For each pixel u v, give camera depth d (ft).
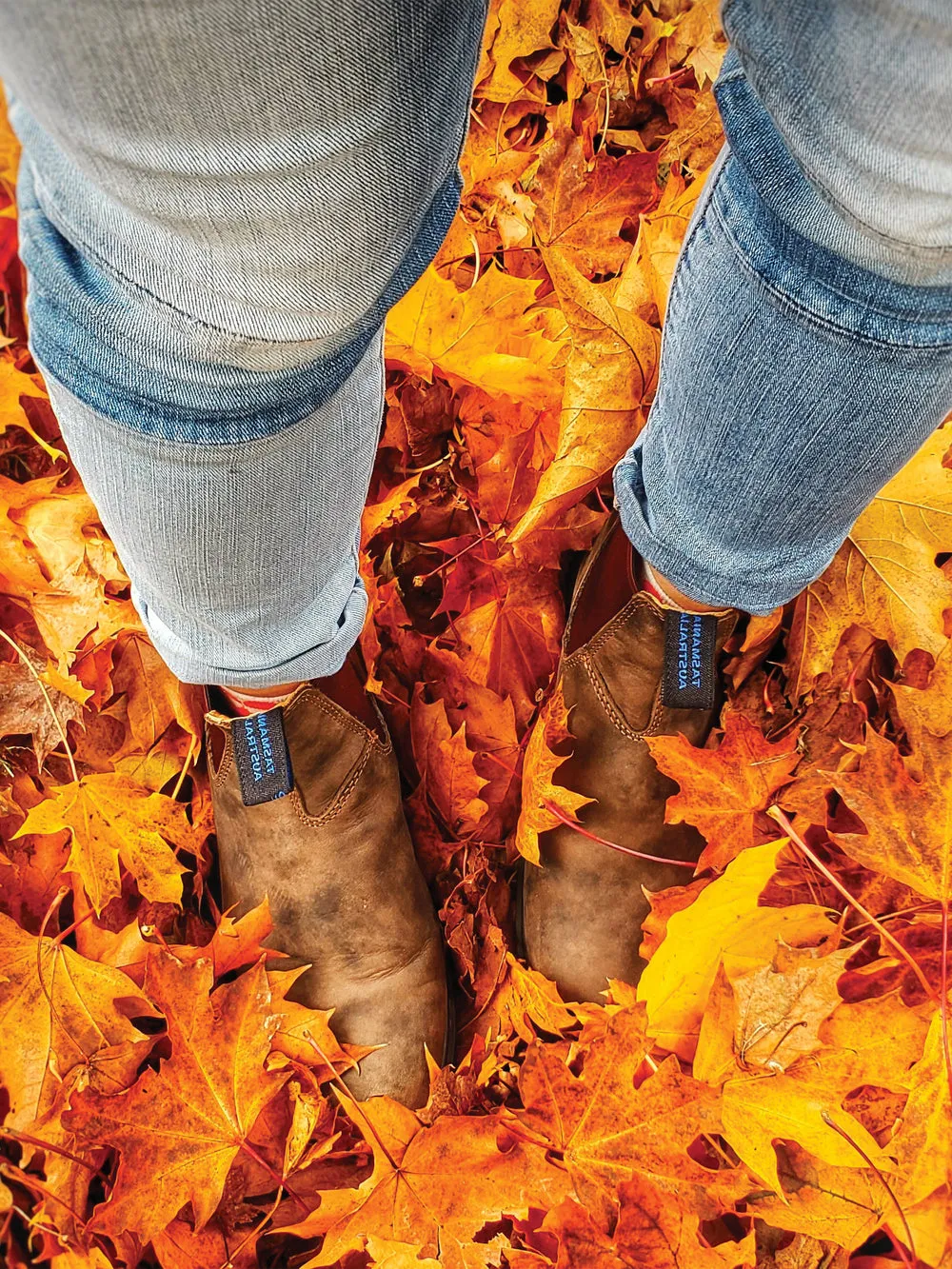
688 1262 2.69
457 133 1.79
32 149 1.53
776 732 3.44
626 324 3.10
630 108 3.96
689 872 3.25
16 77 1.31
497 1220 2.78
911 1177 2.72
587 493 3.55
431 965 3.28
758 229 1.93
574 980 3.22
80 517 3.27
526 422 3.60
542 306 3.72
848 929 3.23
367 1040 3.14
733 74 2.01
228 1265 2.92
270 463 1.99
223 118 1.40
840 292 1.86
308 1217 2.81
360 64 1.46
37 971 3.01
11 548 3.27
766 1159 2.72
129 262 1.58
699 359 2.17
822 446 2.12
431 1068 2.96
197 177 1.45
